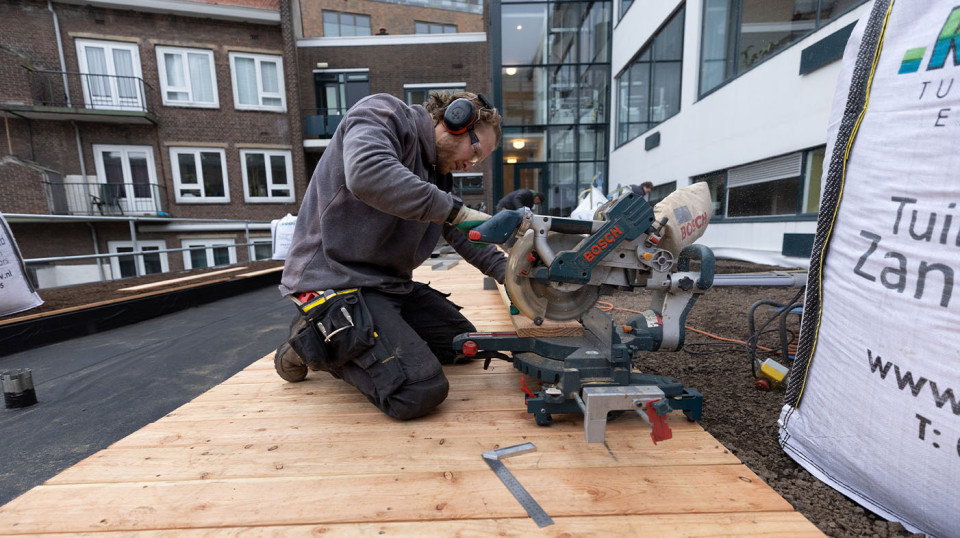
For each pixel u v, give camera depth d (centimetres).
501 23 1032
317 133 1175
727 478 96
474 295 332
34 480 142
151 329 374
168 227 1048
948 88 77
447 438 116
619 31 983
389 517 85
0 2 912
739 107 567
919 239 81
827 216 105
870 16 98
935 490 78
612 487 93
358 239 128
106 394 219
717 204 637
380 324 127
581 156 1089
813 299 109
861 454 92
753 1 546
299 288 129
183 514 87
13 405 201
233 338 339
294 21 1143
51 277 980
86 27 966
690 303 129
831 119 108
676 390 120
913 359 81
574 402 120
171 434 122
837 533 85
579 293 126
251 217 1116
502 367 176
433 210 105
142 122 1008
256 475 101
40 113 932
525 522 83
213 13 1020
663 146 782
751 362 191
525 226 110
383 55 1189
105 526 84
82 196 996
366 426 125
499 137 146
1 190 930
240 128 1088
